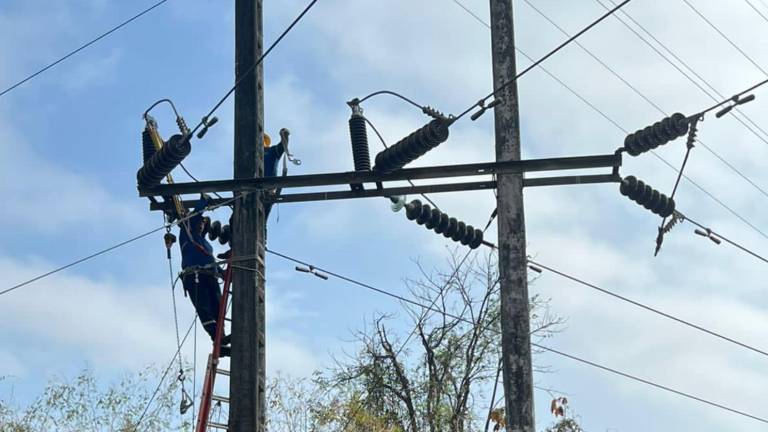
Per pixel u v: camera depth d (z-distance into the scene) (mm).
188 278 11312
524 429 10672
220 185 10922
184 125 10789
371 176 10953
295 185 10953
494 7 11992
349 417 18672
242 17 11664
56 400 16125
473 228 12375
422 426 19562
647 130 10867
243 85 11398
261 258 11078
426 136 10469
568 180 11500
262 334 10852
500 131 11578
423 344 20172
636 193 11656
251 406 10484
